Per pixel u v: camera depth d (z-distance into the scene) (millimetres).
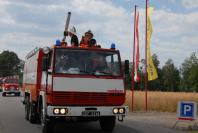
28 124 18078
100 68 13852
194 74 121938
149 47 26828
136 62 27328
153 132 15711
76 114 13344
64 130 15969
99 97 13680
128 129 16625
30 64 19234
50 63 13922
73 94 13469
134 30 26672
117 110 13711
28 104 19453
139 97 35750
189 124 19109
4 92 51656
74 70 13617
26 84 20656
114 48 14203
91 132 15352
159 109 30016
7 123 18516
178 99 34094
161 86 138875
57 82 13422
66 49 13742
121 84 13945
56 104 13406
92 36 14859
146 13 26719
